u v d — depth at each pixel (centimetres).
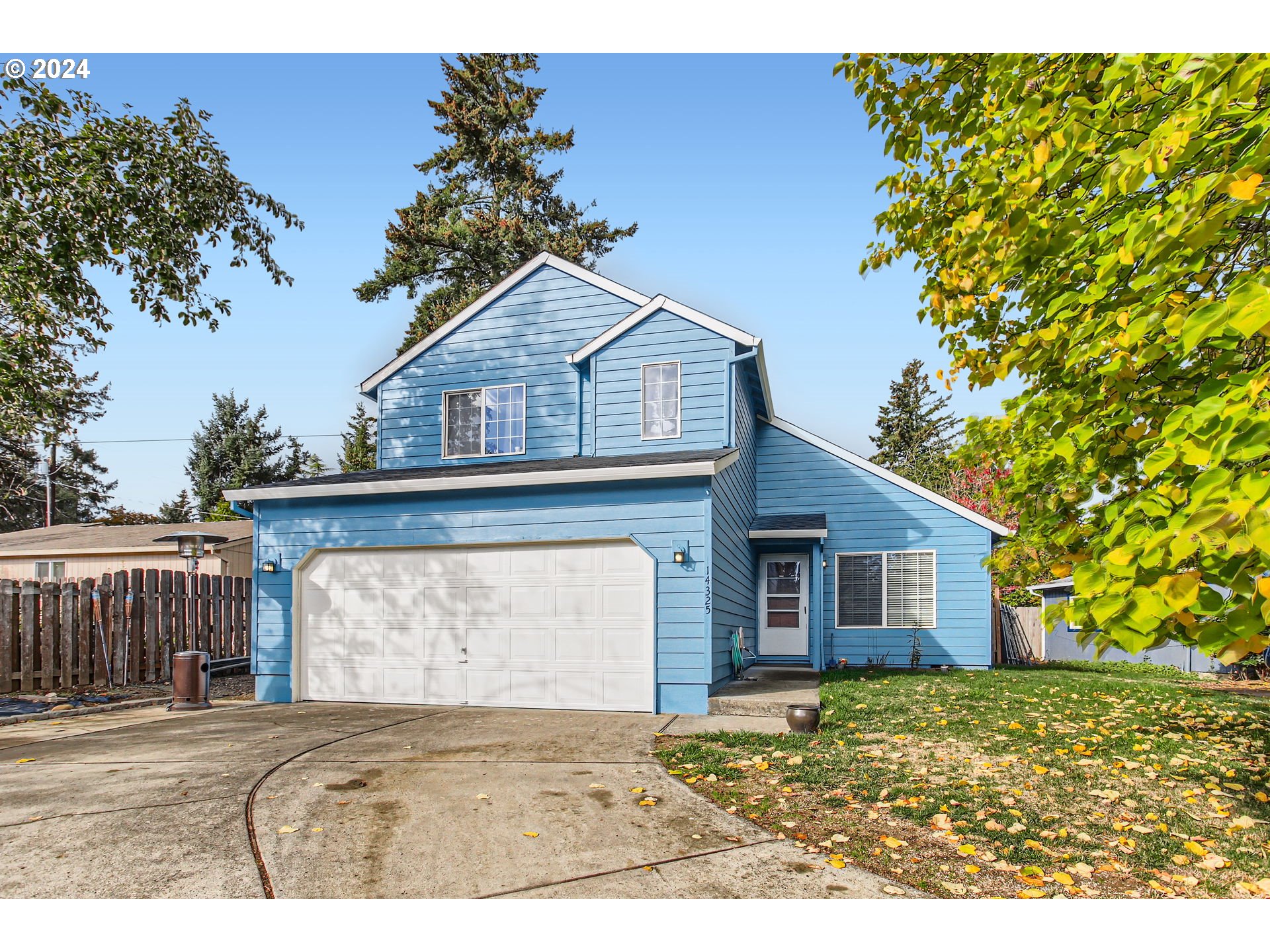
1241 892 393
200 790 584
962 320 574
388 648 1063
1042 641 2070
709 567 936
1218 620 276
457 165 2959
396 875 419
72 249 1123
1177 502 320
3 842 471
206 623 1408
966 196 516
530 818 513
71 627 1137
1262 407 278
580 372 1318
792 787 577
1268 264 417
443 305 2819
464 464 1366
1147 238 319
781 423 1622
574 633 985
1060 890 395
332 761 679
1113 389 406
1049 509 509
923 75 560
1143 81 334
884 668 1511
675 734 788
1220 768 621
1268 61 276
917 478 4231
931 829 484
